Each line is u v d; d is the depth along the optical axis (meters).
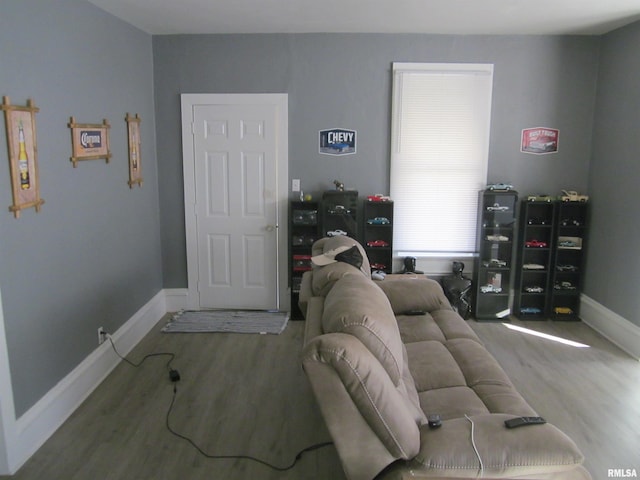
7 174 2.59
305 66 4.75
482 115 4.82
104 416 3.17
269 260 5.02
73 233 3.27
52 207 3.02
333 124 4.83
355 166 4.89
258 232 4.98
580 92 4.79
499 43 4.73
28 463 2.70
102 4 3.58
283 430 3.04
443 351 2.95
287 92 4.79
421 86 4.76
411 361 2.83
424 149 4.86
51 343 3.02
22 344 2.73
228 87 4.78
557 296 5.07
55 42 3.04
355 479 1.81
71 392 3.21
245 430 3.04
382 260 4.95
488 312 5.02
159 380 3.67
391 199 4.88
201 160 4.89
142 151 4.54
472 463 1.76
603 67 4.66
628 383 3.62
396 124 4.81
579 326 4.77
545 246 4.85
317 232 4.93
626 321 4.22
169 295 5.06
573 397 3.42
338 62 4.74
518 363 3.95
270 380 3.68
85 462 2.72
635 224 4.12
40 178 2.88
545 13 3.94
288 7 3.78
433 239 5.01
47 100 2.96
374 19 4.17
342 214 4.79
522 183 4.93
